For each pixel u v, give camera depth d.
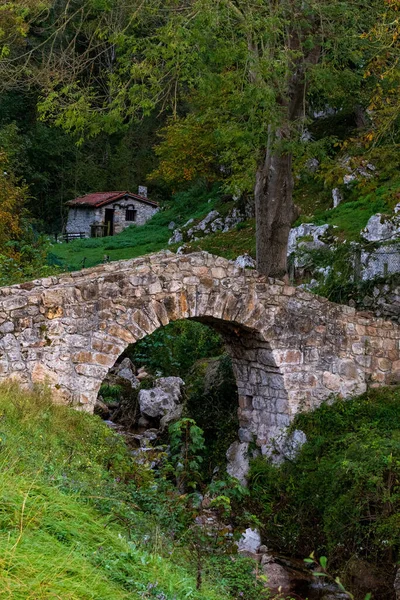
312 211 28.20
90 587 5.36
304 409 14.43
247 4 15.12
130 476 10.20
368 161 16.28
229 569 8.77
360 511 11.80
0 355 11.62
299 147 15.91
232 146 17.94
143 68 15.50
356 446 12.91
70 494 7.47
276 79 15.26
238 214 34.47
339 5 15.98
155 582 6.10
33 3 16.88
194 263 13.31
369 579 11.38
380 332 15.12
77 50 34.88
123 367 21.22
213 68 15.64
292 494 13.55
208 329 21.77
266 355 14.32
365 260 19.28
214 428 16.25
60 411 11.37
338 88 18.00
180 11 15.81
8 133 43.91
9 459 7.50
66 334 12.14
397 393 14.69
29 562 5.25
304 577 12.04
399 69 15.24
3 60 18.16
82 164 53.59
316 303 14.52
